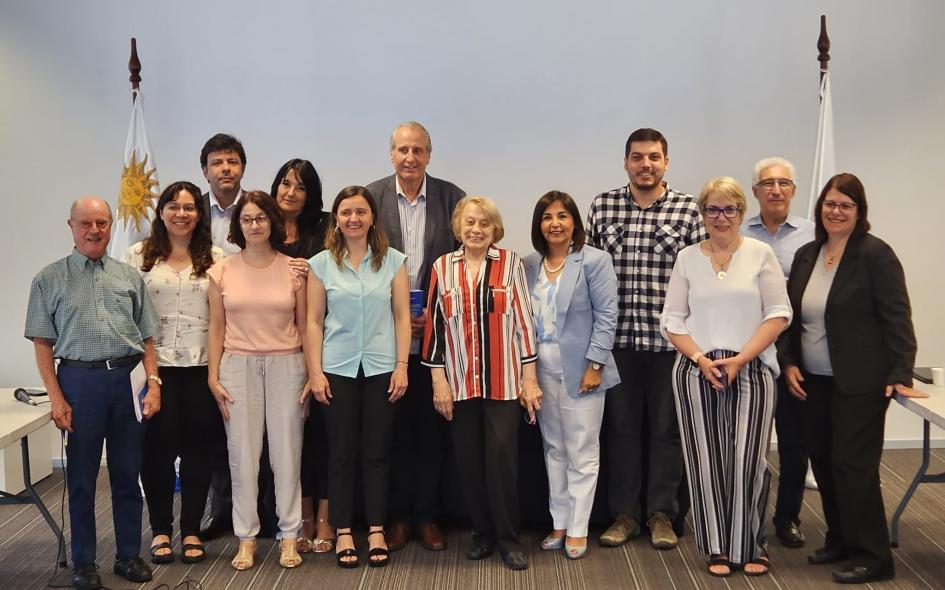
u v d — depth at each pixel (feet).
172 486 11.94
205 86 17.20
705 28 17.01
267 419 11.69
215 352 11.62
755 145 17.15
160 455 11.65
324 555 12.16
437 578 11.26
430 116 17.25
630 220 12.50
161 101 17.20
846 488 10.84
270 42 17.17
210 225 12.87
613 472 12.61
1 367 17.34
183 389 11.68
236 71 17.19
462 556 12.05
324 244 12.37
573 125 17.19
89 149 17.19
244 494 11.68
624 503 12.56
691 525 13.23
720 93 17.08
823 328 11.04
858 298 10.69
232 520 13.05
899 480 15.42
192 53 17.15
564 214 11.76
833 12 16.96
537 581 11.10
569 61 17.11
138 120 15.38
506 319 11.44
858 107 17.13
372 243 11.71
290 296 11.62
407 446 12.55
